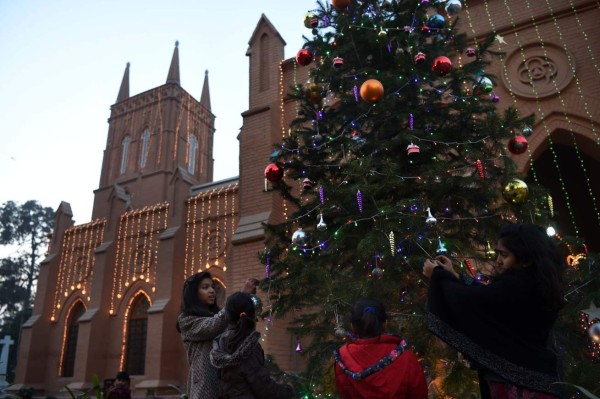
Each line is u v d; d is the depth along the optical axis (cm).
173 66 4269
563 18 993
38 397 1989
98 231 2205
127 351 1903
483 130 532
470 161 545
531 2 1030
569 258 482
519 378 179
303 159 633
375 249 440
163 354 1653
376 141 554
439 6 632
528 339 186
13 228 4791
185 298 344
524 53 1008
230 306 294
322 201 504
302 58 635
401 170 549
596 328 317
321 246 558
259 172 1160
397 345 234
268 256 599
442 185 492
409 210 478
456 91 608
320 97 658
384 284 481
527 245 194
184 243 1852
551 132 942
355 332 252
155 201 3678
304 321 550
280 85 1256
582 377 320
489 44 615
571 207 1329
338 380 238
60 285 2230
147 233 2016
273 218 1097
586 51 951
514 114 517
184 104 4272
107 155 4194
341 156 625
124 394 646
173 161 3947
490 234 518
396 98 575
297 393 491
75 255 2247
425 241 463
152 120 4125
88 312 1948
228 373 275
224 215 1794
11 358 3812
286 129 1213
